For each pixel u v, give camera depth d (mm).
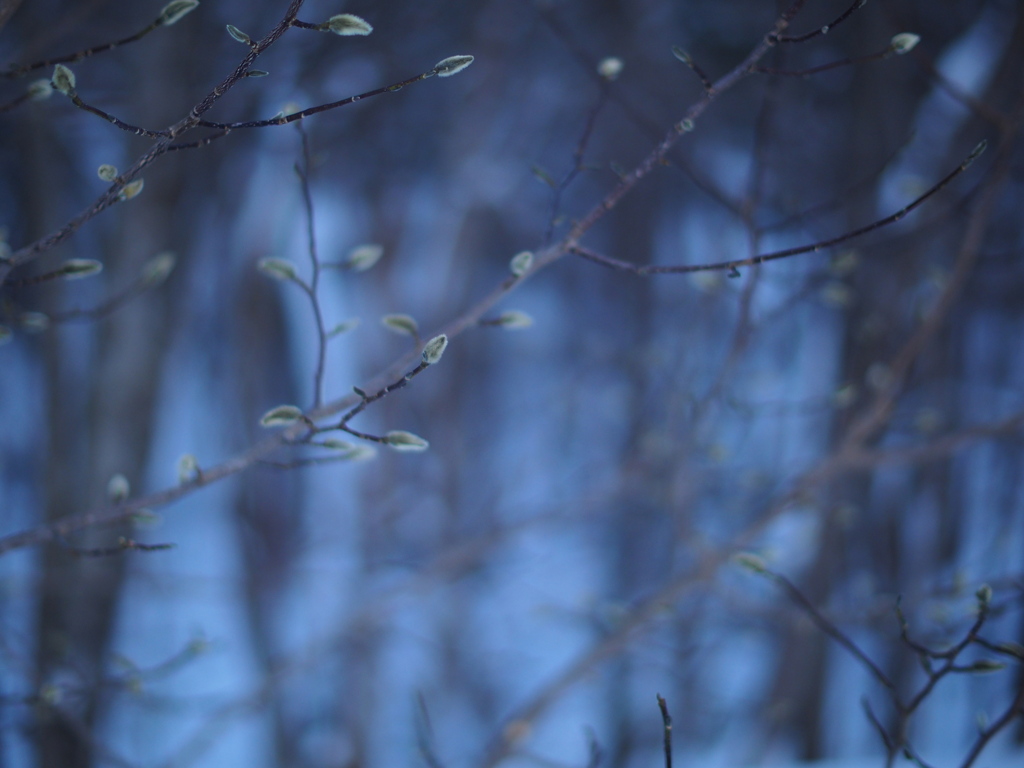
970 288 4004
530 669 4852
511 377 5906
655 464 3066
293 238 4945
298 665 3207
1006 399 4383
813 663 3955
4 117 3398
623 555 4824
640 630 2574
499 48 4438
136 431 3688
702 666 4172
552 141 5105
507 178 4965
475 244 5012
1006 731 3580
